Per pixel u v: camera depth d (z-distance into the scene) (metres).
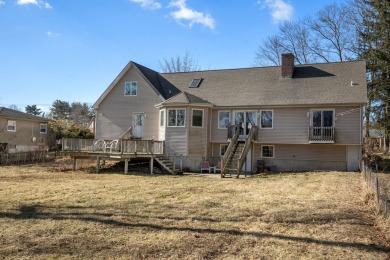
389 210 7.75
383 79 31.06
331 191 12.83
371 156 28.34
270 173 21.44
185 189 13.43
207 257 5.64
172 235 6.82
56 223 7.64
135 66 26.25
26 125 35.47
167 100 23.81
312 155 22.69
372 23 32.06
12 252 5.74
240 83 25.50
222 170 19.08
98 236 6.70
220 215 8.62
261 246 6.21
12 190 12.44
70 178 16.98
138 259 5.51
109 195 11.62
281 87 23.77
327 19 38.44
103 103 27.52
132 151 19.73
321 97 21.64
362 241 6.48
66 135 38.28
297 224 7.73
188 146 22.92
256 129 22.86
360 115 20.81
